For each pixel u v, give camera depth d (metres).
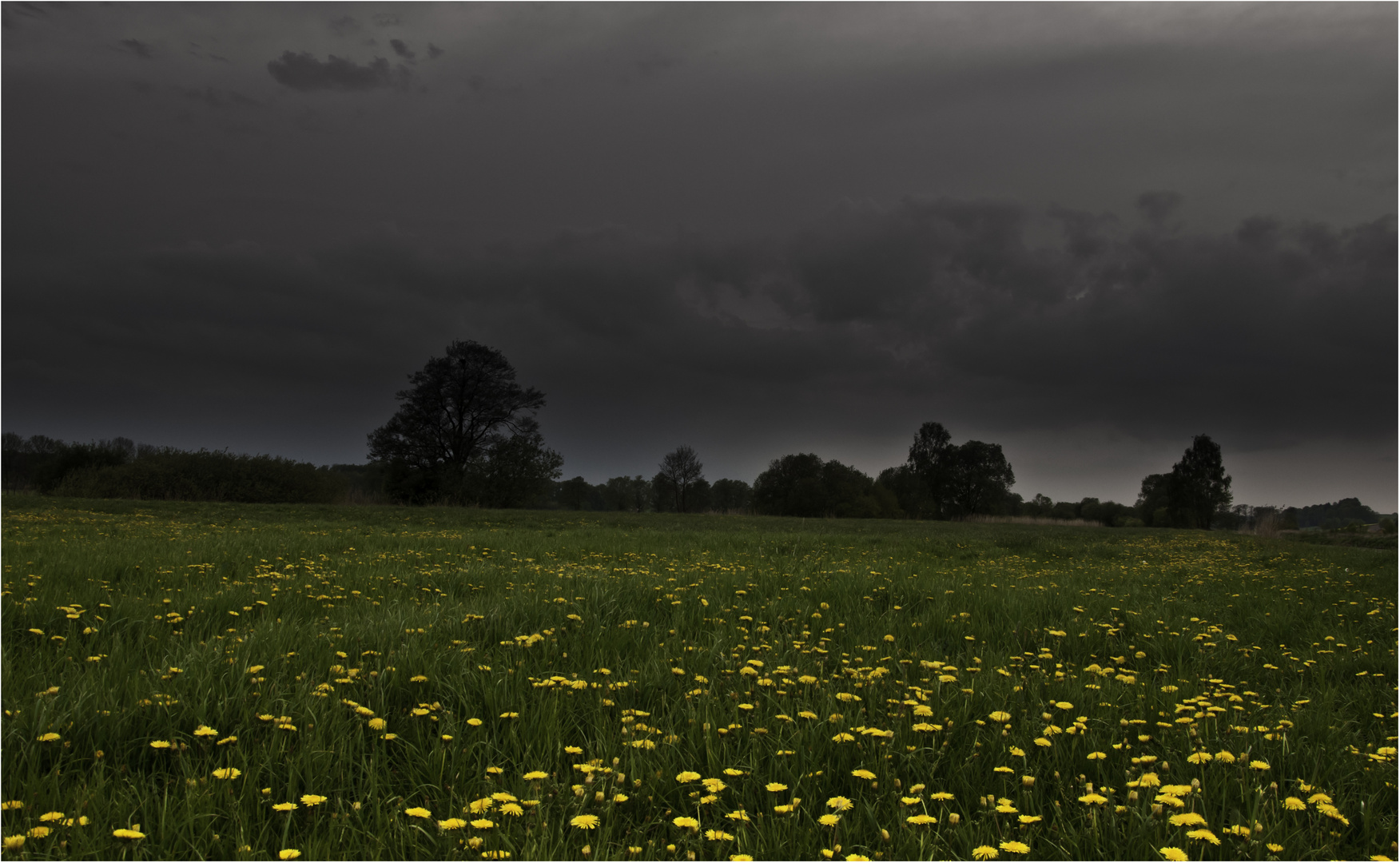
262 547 10.48
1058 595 7.41
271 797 2.53
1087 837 2.31
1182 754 3.00
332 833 2.26
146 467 37.34
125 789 2.53
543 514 35.16
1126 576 10.59
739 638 5.01
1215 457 66.62
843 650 4.84
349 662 4.04
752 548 14.05
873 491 79.62
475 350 60.69
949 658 4.88
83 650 4.28
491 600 6.11
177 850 2.16
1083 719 3.19
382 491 57.69
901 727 3.09
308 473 43.00
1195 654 5.19
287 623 4.98
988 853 2.08
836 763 2.89
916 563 11.58
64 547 9.48
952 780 2.76
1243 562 15.48
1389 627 6.27
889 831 2.37
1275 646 5.77
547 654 4.38
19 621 4.71
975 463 88.38
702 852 2.19
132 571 7.46
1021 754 2.86
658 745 2.96
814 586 7.32
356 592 6.55
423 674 3.75
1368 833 2.43
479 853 2.12
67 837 2.16
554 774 2.68
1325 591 9.07
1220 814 2.48
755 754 2.86
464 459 59.78
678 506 80.12
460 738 3.05
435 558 10.41
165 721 3.00
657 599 6.29
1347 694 4.19
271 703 3.20
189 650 4.12
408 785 2.74
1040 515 100.62
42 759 2.74
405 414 58.41
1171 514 67.75
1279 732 3.24
